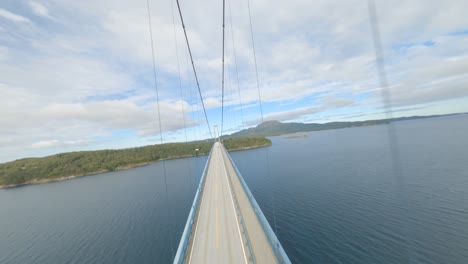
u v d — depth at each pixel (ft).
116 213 97.60
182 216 85.87
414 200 74.18
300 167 147.84
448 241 50.08
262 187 108.06
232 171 91.71
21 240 81.51
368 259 46.93
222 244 34.76
